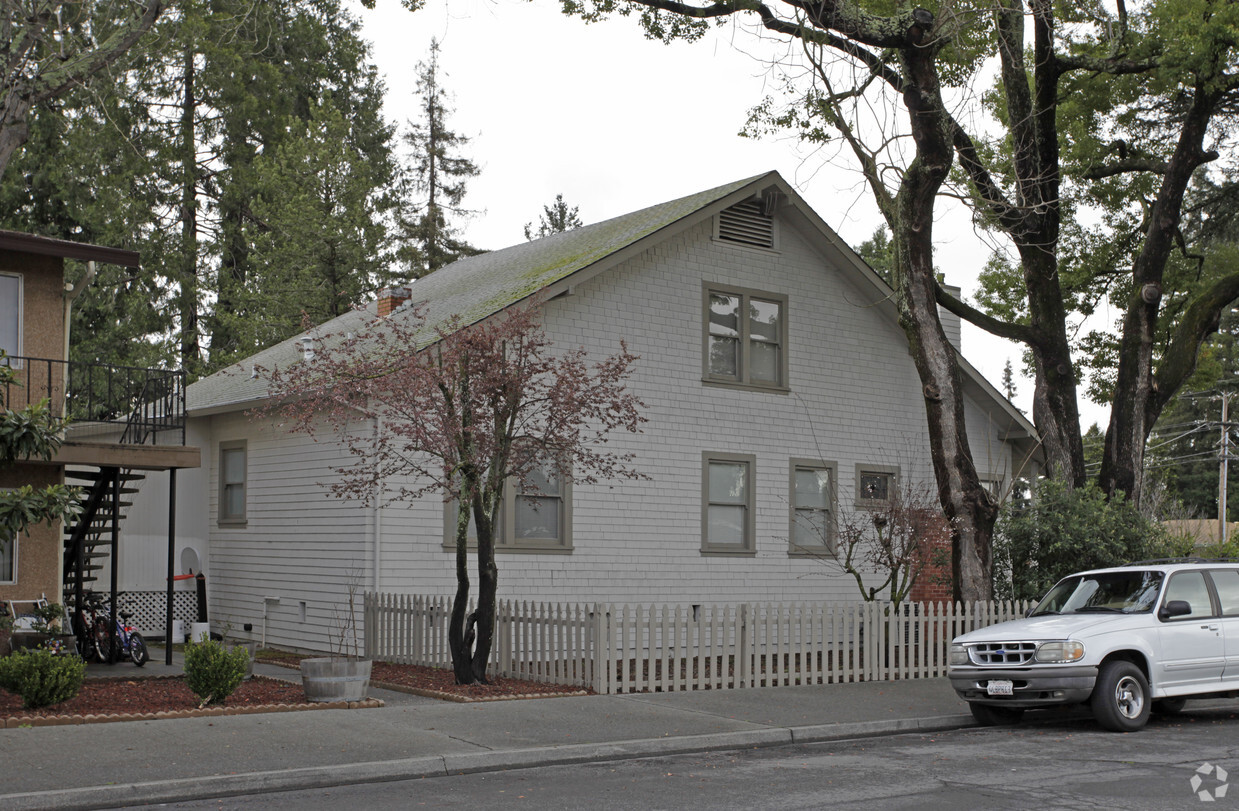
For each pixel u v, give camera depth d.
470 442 14.18
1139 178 25.41
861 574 22.80
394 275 42.56
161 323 38.72
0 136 14.85
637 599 19.98
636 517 20.11
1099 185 25.69
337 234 37.75
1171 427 67.31
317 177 38.91
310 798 8.89
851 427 23.00
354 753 10.20
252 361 26.61
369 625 17.75
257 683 14.87
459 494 15.09
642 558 20.09
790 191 21.91
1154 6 21.62
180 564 22.33
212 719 11.73
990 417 24.98
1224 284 23.17
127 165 36.78
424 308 22.03
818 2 17.09
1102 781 9.54
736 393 21.48
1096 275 26.98
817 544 22.41
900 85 18.78
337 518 18.77
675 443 20.62
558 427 14.62
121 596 21.95
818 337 22.75
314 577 19.30
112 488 17.78
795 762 10.62
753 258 21.98
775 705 13.77
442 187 55.94
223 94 38.28
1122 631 12.77
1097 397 27.89
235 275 40.28
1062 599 14.24
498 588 18.58
